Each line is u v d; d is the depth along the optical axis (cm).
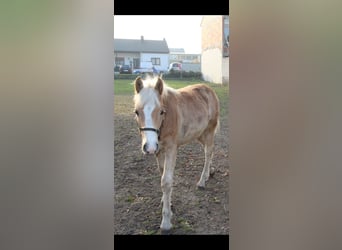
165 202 170
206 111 182
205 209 182
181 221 178
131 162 180
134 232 176
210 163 189
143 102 147
